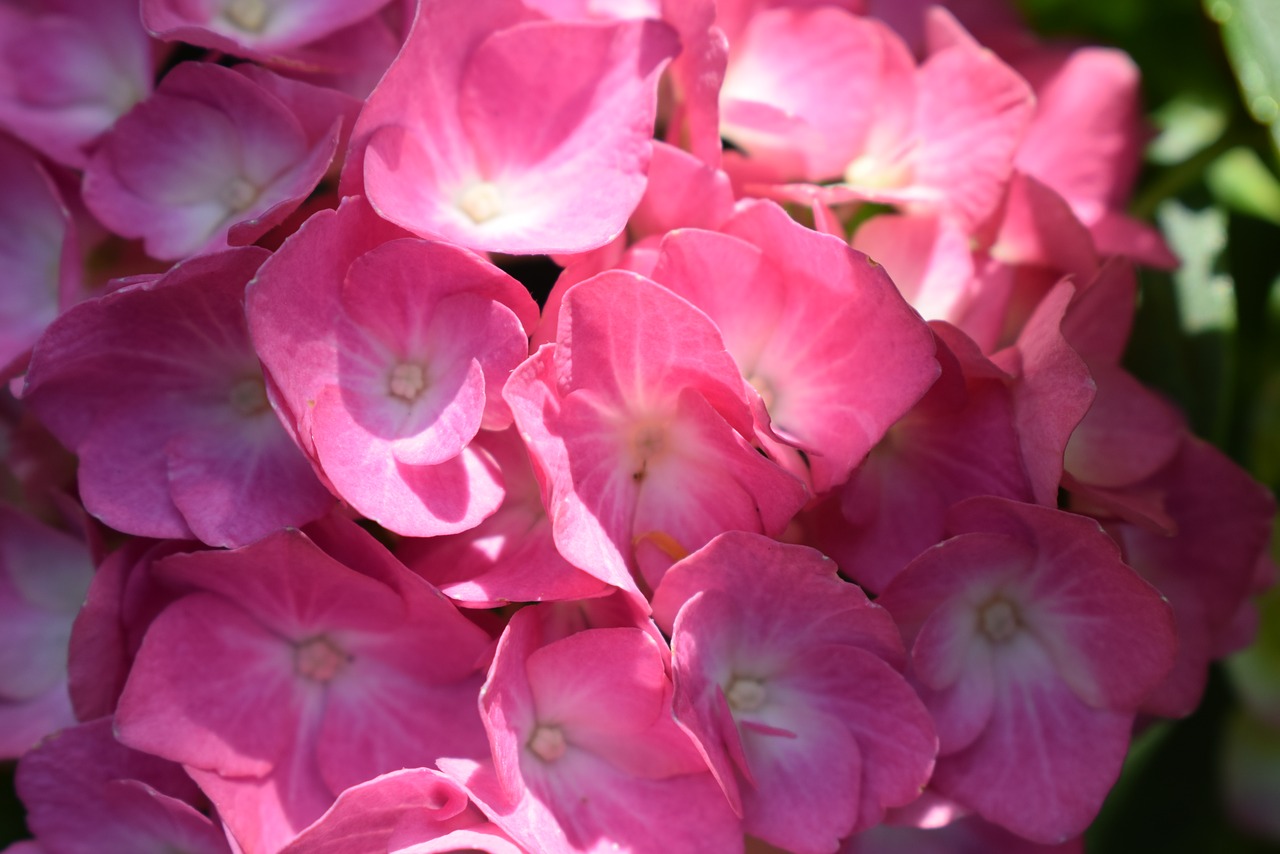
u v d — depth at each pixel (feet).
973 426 1.15
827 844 1.11
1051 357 1.13
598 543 1.10
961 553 1.12
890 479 1.17
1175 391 1.39
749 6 1.22
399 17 1.21
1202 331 1.40
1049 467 1.12
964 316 1.19
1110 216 1.30
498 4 1.15
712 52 1.15
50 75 1.21
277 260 1.08
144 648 1.12
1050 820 1.14
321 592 1.12
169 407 1.16
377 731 1.14
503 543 1.13
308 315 1.10
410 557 1.13
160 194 1.18
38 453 1.21
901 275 1.20
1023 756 1.15
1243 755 1.39
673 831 1.12
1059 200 1.19
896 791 1.12
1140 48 1.48
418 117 1.15
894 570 1.15
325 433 1.10
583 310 1.09
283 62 1.16
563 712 1.13
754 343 1.16
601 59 1.17
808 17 1.22
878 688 1.12
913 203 1.19
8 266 1.23
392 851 1.09
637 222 1.17
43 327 1.22
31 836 1.28
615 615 1.12
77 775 1.15
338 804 1.07
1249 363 1.44
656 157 1.14
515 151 1.18
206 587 1.14
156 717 1.12
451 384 1.11
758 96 1.23
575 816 1.12
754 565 1.10
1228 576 1.23
